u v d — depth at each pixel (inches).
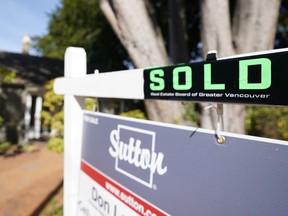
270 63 24.2
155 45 100.9
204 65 30.7
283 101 23.3
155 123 38.5
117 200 46.3
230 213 28.0
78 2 617.9
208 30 93.2
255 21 88.6
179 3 152.4
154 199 38.0
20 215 163.3
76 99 60.2
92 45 601.6
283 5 307.1
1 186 215.8
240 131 91.8
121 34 103.7
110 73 46.9
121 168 45.5
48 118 224.8
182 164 33.9
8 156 323.6
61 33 736.3
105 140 50.7
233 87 27.5
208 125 97.9
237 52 93.4
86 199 56.3
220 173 29.3
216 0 90.1
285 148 23.8
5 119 391.2
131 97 42.2
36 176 245.3
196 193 31.8
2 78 369.1
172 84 34.9
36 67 497.7
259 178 25.7
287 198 23.5
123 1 95.3
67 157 61.1
